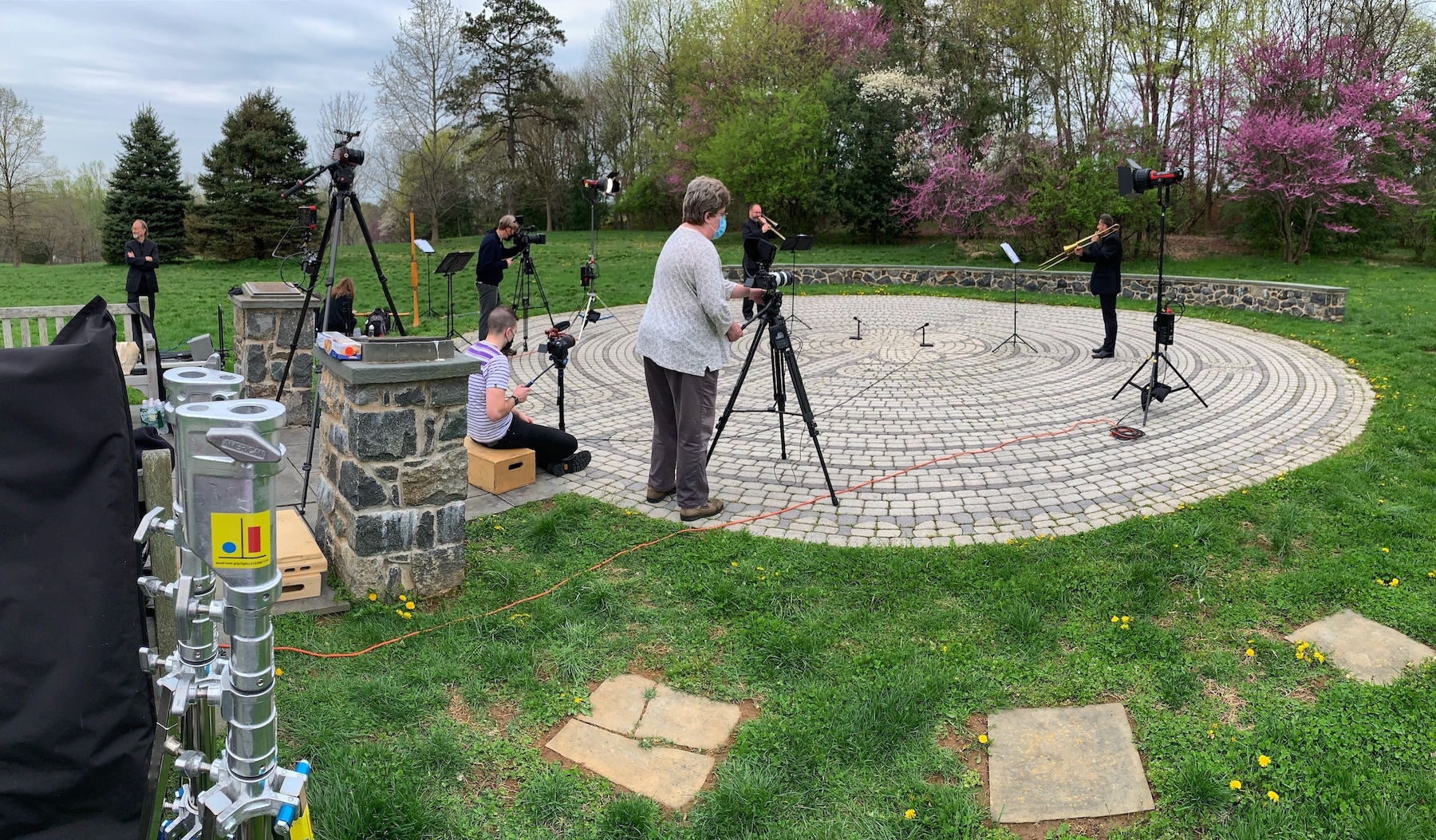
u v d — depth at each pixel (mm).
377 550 3906
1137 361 9711
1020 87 25359
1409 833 2529
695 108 29984
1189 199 20844
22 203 31656
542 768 2879
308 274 6863
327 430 4262
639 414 7688
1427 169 19281
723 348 4910
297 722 3027
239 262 25703
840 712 3131
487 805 2705
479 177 35344
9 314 6969
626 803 2662
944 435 6902
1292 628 3744
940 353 10461
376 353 3795
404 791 2664
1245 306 13273
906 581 4188
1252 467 5906
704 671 3471
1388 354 9555
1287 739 2973
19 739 1744
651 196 35406
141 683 1850
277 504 4941
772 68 27312
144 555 2395
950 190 21594
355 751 2854
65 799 1794
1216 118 18984
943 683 3301
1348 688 3230
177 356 5676
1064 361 9828
